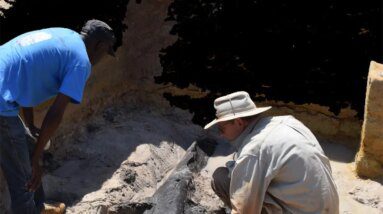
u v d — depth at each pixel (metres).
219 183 3.48
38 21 4.68
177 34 5.37
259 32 5.24
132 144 4.66
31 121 3.65
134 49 5.36
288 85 5.18
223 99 3.26
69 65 3.21
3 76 3.20
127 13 5.23
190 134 5.12
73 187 4.08
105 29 3.38
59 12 4.76
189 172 4.17
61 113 3.16
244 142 3.19
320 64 5.15
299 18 5.16
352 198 4.20
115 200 3.99
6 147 3.28
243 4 5.23
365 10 5.04
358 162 4.38
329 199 3.10
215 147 4.82
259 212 3.16
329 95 5.09
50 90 3.31
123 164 4.39
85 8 4.88
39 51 3.20
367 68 5.07
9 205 3.70
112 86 5.12
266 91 5.23
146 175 4.38
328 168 3.20
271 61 5.23
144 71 5.39
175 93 5.37
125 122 4.98
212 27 5.31
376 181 4.33
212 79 5.31
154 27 5.40
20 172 3.36
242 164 3.11
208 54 5.33
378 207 4.11
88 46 3.37
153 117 5.20
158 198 3.95
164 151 4.73
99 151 4.53
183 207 3.88
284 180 3.09
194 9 5.32
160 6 5.37
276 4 5.18
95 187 4.10
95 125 4.84
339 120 5.07
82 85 3.23
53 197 3.96
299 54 5.18
